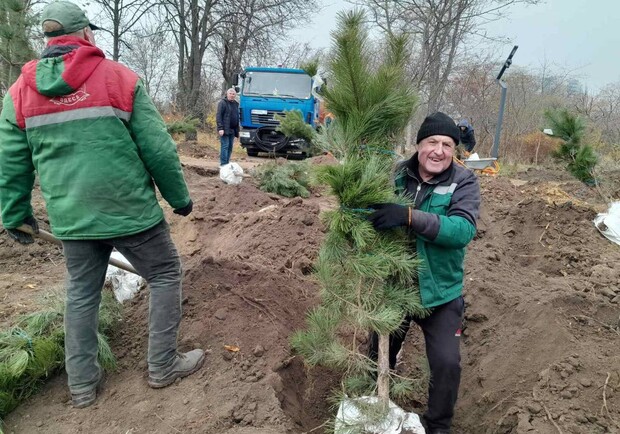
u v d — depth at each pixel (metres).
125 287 3.90
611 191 7.77
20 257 5.29
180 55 26.16
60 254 5.46
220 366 3.16
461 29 11.96
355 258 2.50
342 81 2.56
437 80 11.28
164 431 2.67
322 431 3.21
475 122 21.33
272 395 2.90
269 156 16.98
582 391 3.09
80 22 2.66
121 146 2.62
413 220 2.44
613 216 6.63
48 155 2.59
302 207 6.02
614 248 6.32
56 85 2.47
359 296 2.60
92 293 2.87
